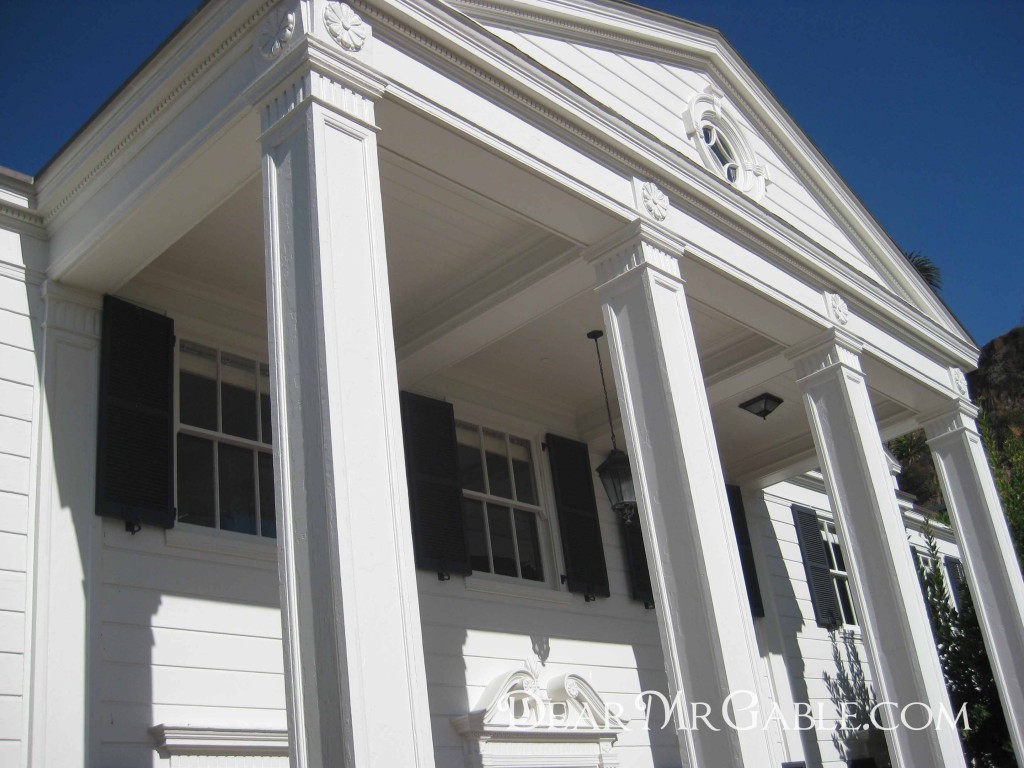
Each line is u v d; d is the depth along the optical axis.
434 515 7.79
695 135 7.82
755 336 8.57
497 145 5.50
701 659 5.43
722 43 8.32
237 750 5.95
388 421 4.20
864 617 7.38
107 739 5.46
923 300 9.84
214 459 6.73
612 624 9.05
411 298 7.57
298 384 4.16
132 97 5.59
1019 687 8.55
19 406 5.80
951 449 9.49
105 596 5.73
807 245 7.79
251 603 6.45
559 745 7.89
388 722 3.68
